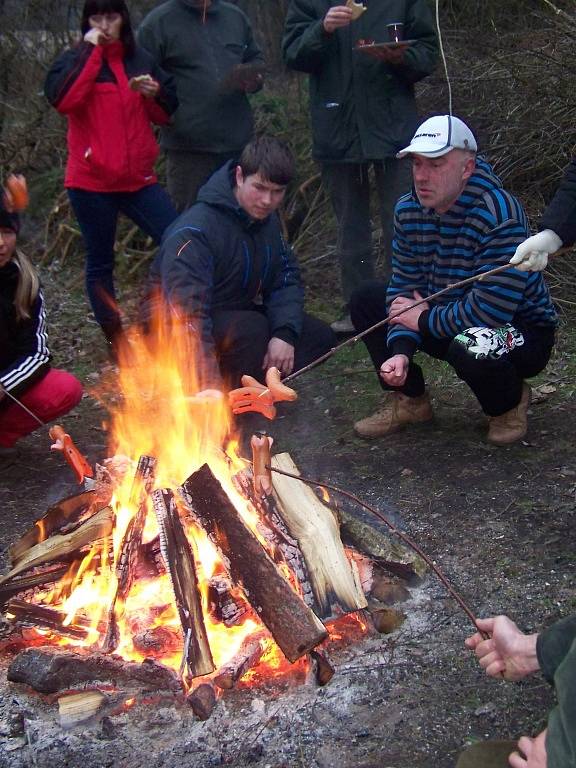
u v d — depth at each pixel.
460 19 6.58
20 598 2.67
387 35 4.74
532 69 5.79
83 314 6.06
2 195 3.44
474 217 3.45
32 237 7.41
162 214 4.93
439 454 3.84
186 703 2.39
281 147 3.78
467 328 3.56
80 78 4.59
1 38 7.88
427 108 6.16
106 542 2.69
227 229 3.94
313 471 3.81
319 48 4.75
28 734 2.33
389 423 4.06
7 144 7.66
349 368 4.89
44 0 7.93
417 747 2.25
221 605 2.53
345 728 2.31
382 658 2.55
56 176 7.53
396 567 2.83
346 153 4.96
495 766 1.85
